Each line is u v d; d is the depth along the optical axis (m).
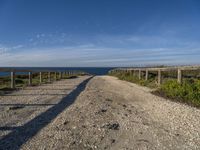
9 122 4.08
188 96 6.95
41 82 13.14
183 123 4.39
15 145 3.05
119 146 3.15
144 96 7.95
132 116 4.87
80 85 11.84
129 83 13.83
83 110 5.20
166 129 3.98
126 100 7.07
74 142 3.23
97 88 10.35
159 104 6.41
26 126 3.87
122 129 3.91
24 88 9.84
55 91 8.77
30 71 11.36
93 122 4.23
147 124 4.27
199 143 3.32
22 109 5.19
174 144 3.27
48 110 5.12
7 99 6.61
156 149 3.07
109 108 5.60
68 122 4.19
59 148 3.00
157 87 10.00
